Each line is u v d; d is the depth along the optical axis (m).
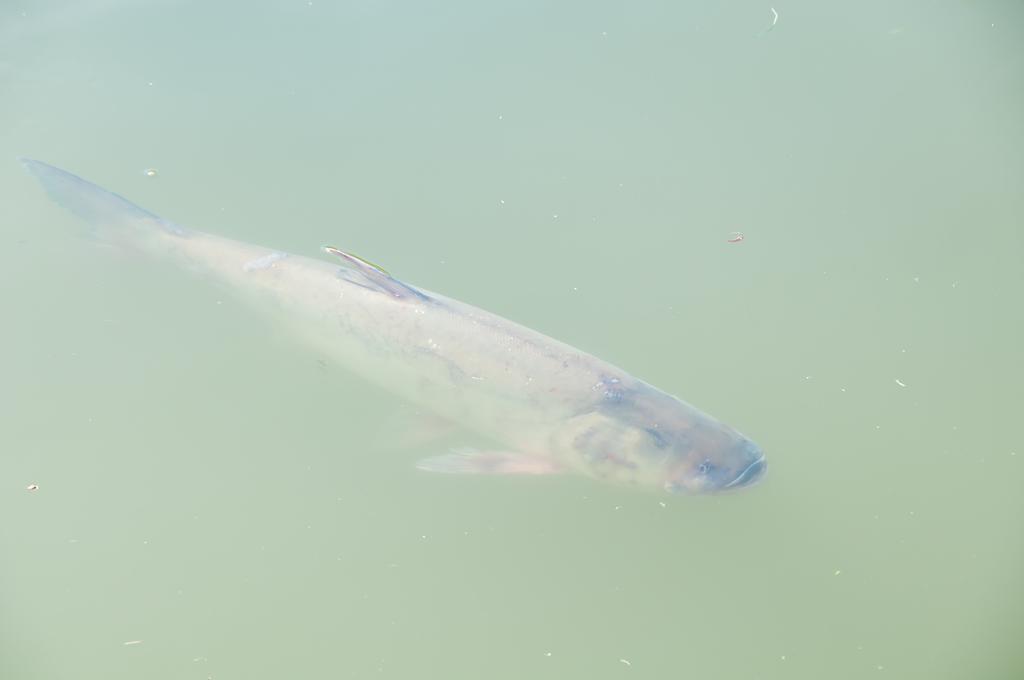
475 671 2.66
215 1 3.28
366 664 2.66
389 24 3.25
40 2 3.26
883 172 3.00
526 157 3.06
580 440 2.68
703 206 3.00
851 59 3.13
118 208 2.88
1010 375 2.80
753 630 2.68
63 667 2.65
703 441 2.65
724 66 3.15
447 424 2.76
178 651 2.67
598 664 2.66
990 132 3.01
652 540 2.74
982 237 2.92
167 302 2.92
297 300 2.79
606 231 2.98
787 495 2.74
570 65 3.17
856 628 2.66
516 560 2.73
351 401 2.84
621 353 2.86
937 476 2.74
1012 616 2.65
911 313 2.87
